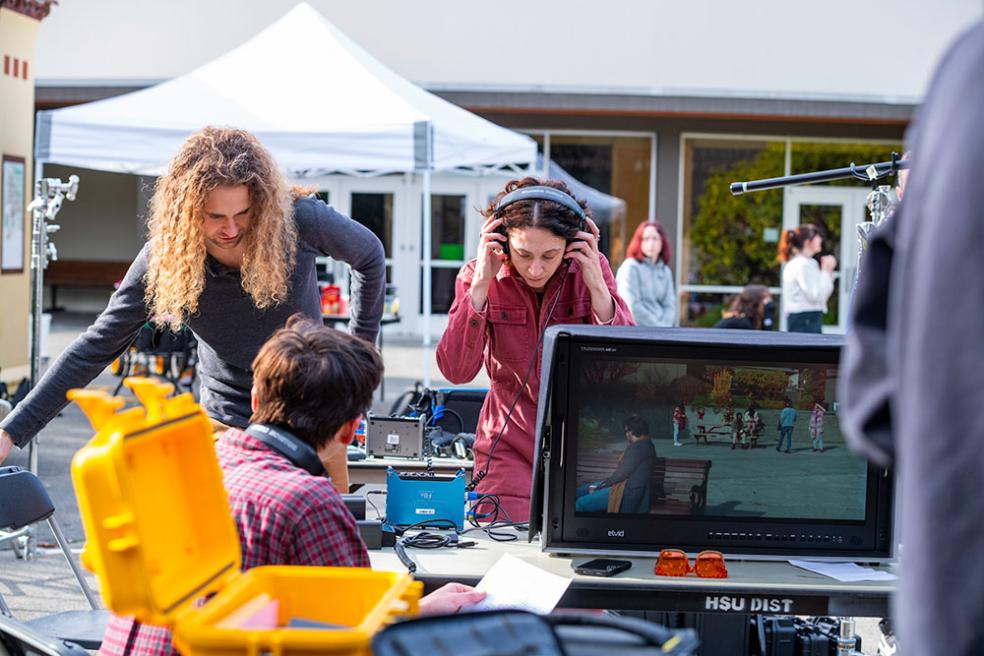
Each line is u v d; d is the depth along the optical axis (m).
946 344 1.05
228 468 2.13
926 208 1.09
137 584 1.54
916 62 14.13
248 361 3.12
